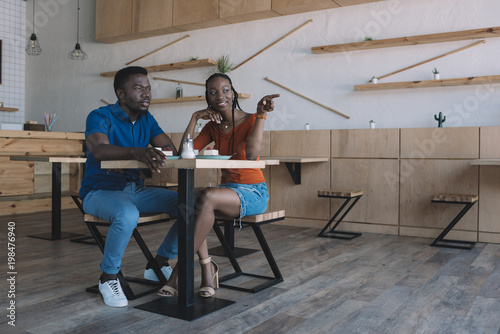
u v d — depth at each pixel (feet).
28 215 15.48
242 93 15.37
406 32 12.85
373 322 5.58
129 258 9.11
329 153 13.42
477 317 5.77
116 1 17.30
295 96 14.65
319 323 5.53
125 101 6.66
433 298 6.60
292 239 11.70
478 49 12.06
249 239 11.58
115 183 6.52
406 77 12.96
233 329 5.30
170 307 5.99
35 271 8.05
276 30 14.89
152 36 17.46
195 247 6.15
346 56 13.79
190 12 15.65
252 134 6.67
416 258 9.46
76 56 17.24
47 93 20.11
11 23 19.72
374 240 11.62
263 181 7.13
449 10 12.29
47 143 15.81
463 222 11.67
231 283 7.36
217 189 6.33
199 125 16.52
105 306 6.11
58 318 5.61
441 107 12.55
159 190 6.89
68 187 17.12
